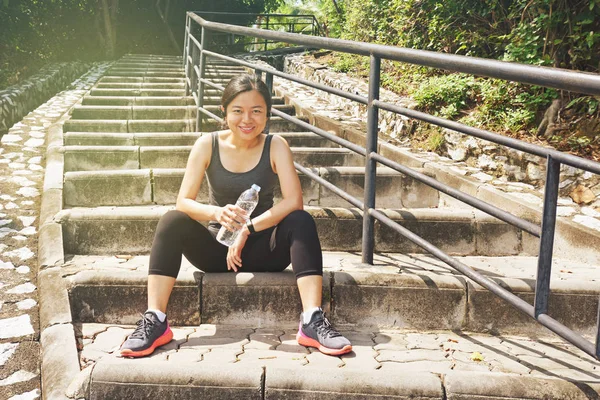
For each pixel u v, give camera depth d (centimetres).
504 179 525
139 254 380
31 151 553
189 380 237
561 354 288
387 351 282
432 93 677
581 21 594
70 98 872
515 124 598
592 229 390
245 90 297
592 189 458
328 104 845
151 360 262
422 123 642
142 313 310
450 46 848
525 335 313
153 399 236
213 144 313
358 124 671
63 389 240
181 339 289
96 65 1605
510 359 278
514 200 424
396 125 673
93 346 280
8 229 391
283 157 311
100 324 308
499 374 239
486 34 792
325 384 235
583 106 569
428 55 294
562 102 577
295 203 305
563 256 396
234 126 301
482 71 257
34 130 629
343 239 394
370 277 315
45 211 399
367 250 354
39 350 279
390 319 315
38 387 258
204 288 308
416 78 798
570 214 428
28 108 990
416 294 313
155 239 293
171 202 450
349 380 236
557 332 229
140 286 309
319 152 536
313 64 1223
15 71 1372
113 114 707
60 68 1323
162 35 2203
